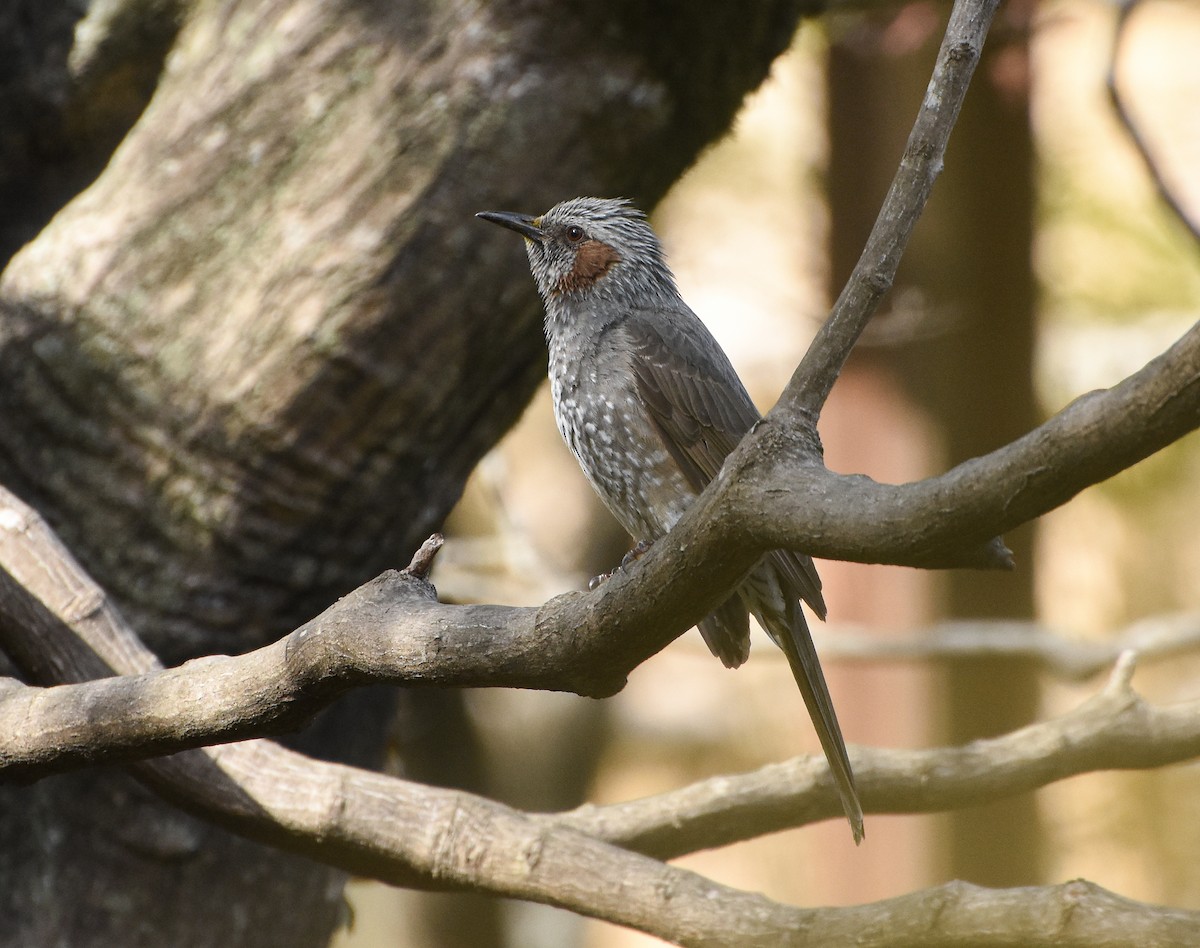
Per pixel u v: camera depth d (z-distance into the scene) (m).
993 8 4.87
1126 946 5.49
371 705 9.01
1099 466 3.88
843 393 15.21
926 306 14.80
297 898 8.43
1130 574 18.36
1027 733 7.74
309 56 8.03
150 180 8.09
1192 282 15.83
